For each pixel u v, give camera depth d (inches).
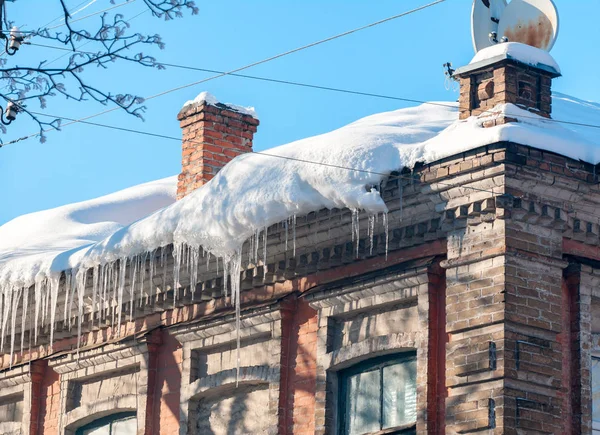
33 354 984.3
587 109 885.2
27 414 965.2
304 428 789.9
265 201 770.2
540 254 716.7
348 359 771.4
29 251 967.6
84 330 943.7
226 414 842.8
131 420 906.1
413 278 743.1
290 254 811.4
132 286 872.3
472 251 720.3
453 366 714.2
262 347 826.8
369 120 834.2
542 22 766.5
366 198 733.3
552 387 705.6
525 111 730.8
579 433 708.0
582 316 720.3
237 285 789.9
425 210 742.5
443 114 844.6
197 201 815.7
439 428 721.0
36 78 565.9
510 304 699.4
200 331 855.7
